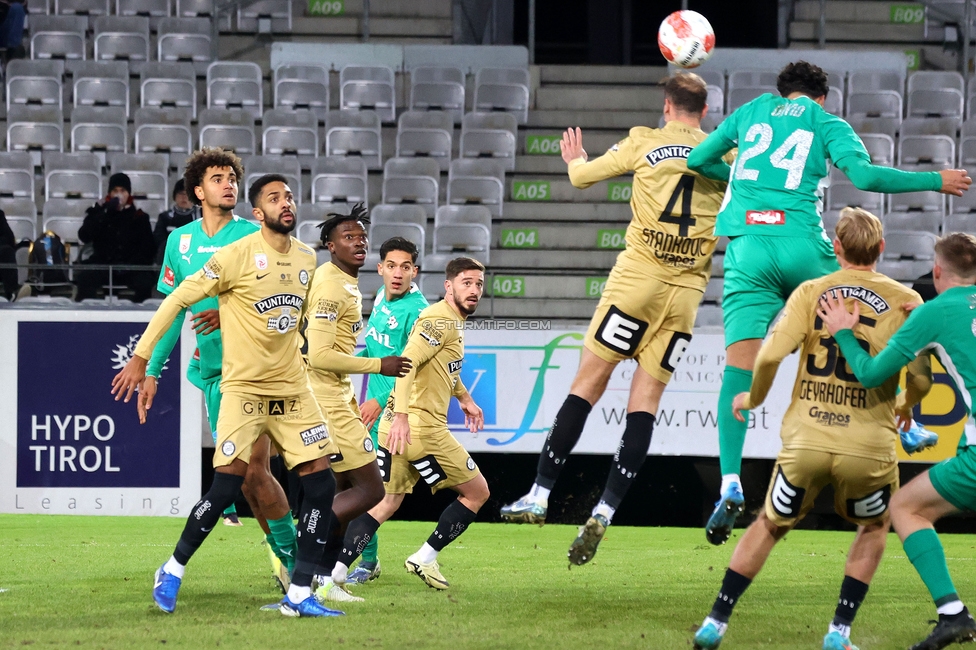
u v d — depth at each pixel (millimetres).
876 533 15039
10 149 51188
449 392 21094
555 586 20953
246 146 51156
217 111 52531
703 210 18156
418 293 22703
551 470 18344
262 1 59875
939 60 60438
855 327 14508
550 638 15250
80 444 33781
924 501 14727
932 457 33156
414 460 20812
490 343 34906
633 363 34750
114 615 16703
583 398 18422
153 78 55000
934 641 14305
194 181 20125
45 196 49000
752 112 17797
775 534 14633
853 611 14852
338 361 17656
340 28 60438
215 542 27609
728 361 17734
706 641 14398
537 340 34906
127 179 38000
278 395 17000
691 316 18375
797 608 18531
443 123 53438
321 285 18000
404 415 19656
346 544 19812
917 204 49469
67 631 15328
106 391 33844
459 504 20734
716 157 17891
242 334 16875
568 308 44062
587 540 17594
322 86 54781
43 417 33750
